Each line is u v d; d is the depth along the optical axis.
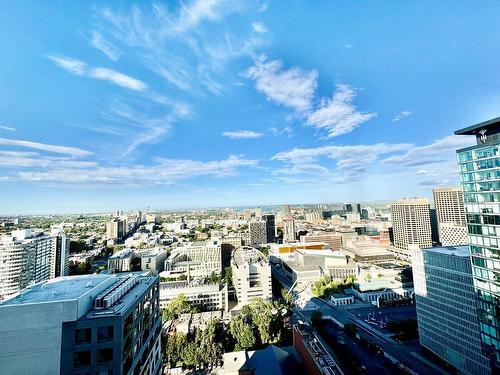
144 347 89.19
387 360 173.12
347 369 159.38
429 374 157.50
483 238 116.56
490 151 113.06
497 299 110.75
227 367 146.00
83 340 70.06
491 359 115.12
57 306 70.12
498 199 109.56
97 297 79.06
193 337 183.25
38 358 68.19
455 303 151.75
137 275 105.56
